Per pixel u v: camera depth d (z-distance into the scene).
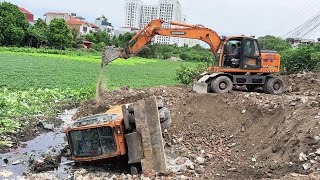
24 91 22.97
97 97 19.25
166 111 12.31
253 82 18.75
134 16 136.00
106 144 11.13
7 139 14.09
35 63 45.88
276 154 11.26
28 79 29.11
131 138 10.89
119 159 11.62
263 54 18.53
